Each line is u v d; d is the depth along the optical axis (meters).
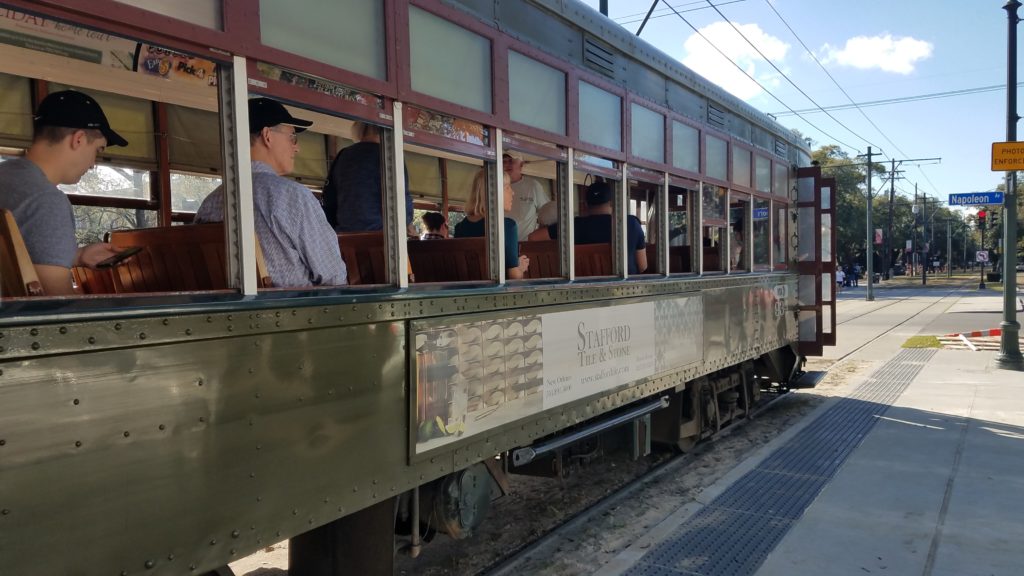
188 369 2.00
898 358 12.23
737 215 7.17
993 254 73.75
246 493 2.17
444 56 3.12
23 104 3.50
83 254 2.35
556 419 3.88
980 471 5.58
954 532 4.34
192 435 2.01
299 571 3.07
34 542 1.66
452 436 3.09
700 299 5.74
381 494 2.72
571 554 4.19
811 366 11.38
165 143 4.16
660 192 5.17
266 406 2.23
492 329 3.36
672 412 6.00
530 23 3.78
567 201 4.05
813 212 8.57
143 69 3.33
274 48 2.31
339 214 3.44
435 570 4.04
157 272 2.66
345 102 2.61
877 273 58.41
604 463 6.23
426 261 3.94
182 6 2.04
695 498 5.05
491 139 3.44
